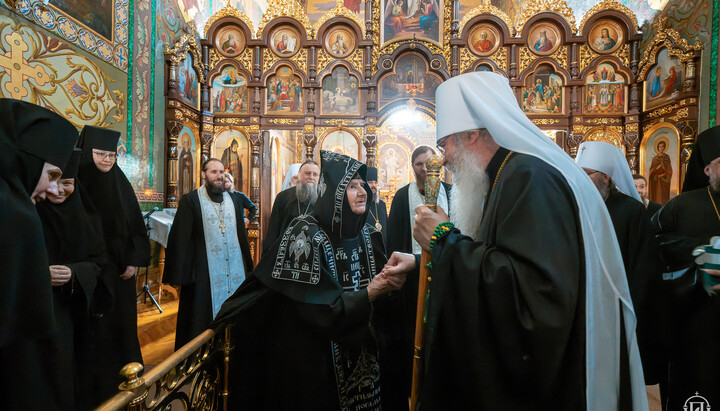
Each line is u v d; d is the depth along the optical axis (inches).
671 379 80.5
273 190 317.4
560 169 41.7
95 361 92.5
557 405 38.2
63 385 67.2
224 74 304.2
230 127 301.0
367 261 71.9
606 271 40.8
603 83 293.9
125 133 213.3
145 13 233.3
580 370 37.6
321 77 303.7
